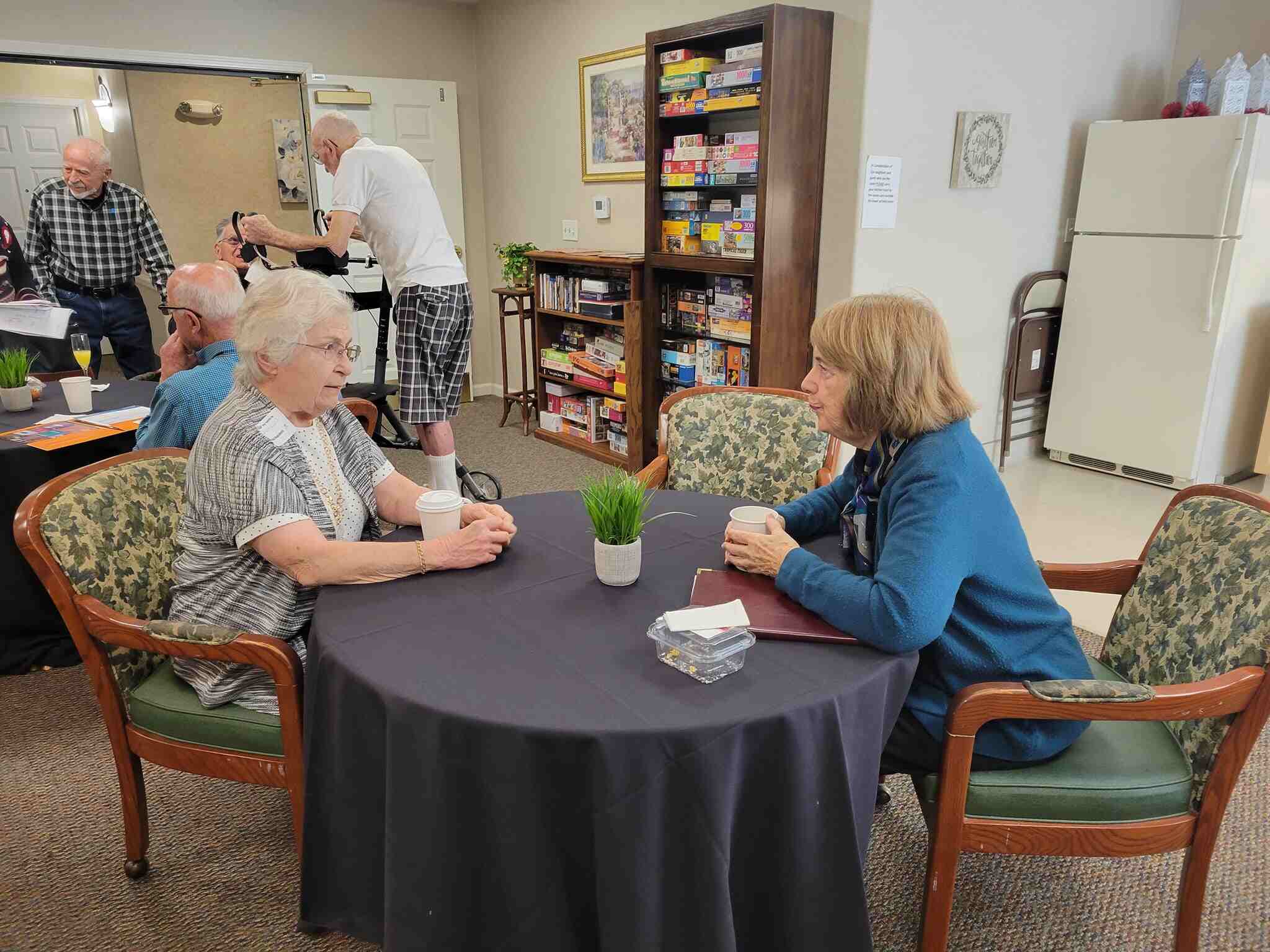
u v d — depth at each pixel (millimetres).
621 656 1197
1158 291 4043
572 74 4867
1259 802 1964
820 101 3430
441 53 5496
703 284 4234
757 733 1054
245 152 5820
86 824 1885
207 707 1501
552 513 1790
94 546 1497
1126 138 4031
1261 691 1210
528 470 4441
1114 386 4305
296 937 1588
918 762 1367
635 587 1429
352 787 1214
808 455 2188
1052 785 1292
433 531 1572
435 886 1104
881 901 1671
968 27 3633
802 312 3648
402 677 1134
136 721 1561
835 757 1110
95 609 1445
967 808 1303
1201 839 1311
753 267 3482
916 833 1868
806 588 1307
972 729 1239
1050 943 1567
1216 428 4086
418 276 3275
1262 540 1282
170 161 5859
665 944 1095
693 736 1017
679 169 3756
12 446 2268
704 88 3568
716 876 1061
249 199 5930
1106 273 4223
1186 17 4605
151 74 5648
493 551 1511
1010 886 1710
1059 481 4363
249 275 3268
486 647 1219
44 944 1568
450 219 5652
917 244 3773
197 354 2139
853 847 1154
